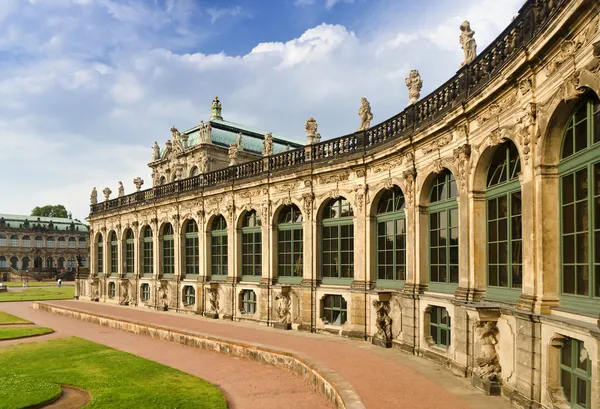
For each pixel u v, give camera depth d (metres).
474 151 12.88
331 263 21.47
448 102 14.57
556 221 9.65
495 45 11.93
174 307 31.03
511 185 11.48
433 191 16.12
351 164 19.89
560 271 9.49
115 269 40.06
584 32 8.10
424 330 15.84
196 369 16.33
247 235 25.97
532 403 9.77
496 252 12.24
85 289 44.16
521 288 11.02
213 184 27.91
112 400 12.53
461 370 13.11
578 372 8.72
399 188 18.31
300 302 22.19
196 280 29.00
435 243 15.84
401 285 17.83
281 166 23.70
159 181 39.78
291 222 23.50
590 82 7.81
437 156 15.09
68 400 12.88
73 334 24.67
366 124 20.22
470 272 12.99
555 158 9.65
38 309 37.66
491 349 11.62
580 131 8.98
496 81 11.17
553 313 9.43
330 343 18.42
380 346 17.72
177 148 37.16
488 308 11.43
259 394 13.26
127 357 18.06
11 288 69.31
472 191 12.90
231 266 26.30
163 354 18.97
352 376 13.12
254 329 22.45
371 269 19.42
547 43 9.04
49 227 115.00
